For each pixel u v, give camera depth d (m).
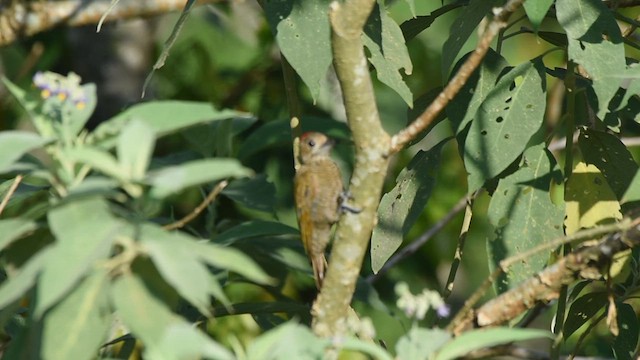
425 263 17.59
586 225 10.03
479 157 9.64
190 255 5.66
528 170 9.88
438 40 18.20
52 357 5.92
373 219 7.68
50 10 16.06
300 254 11.28
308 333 6.31
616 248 8.09
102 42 18.73
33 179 11.90
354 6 7.15
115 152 7.62
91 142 6.77
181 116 6.69
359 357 14.00
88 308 5.99
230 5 19.14
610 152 10.19
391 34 9.33
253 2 19.30
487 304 8.33
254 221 10.02
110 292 6.01
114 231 5.78
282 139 12.35
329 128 12.30
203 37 19.47
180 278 5.57
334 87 17.20
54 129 6.82
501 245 9.74
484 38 7.50
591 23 9.46
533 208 9.77
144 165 6.04
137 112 6.71
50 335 5.95
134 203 6.47
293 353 6.18
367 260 16.17
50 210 6.21
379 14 9.31
